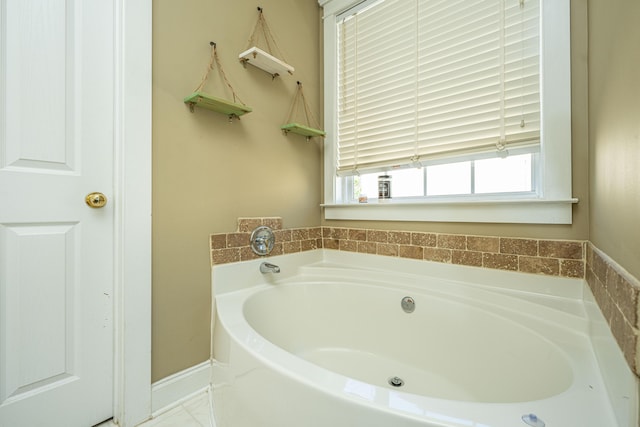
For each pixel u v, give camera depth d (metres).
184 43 1.25
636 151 0.49
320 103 1.95
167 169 1.19
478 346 1.13
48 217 0.99
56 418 1.00
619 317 0.53
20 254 0.94
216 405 1.06
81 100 1.05
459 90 1.41
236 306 1.22
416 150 1.55
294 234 1.74
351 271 1.64
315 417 0.64
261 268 1.51
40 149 0.97
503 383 1.02
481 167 1.42
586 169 1.10
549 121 1.15
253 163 1.53
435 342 1.26
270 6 1.62
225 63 1.40
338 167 1.89
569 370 0.75
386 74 1.66
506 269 1.26
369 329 1.45
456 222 1.40
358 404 0.59
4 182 0.91
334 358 1.43
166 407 1.18
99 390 1.09
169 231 1.20
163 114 1.18
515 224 1.25
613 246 0.68
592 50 0.98
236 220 1.44
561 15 1.13
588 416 0.54
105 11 1.09
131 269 1.09
